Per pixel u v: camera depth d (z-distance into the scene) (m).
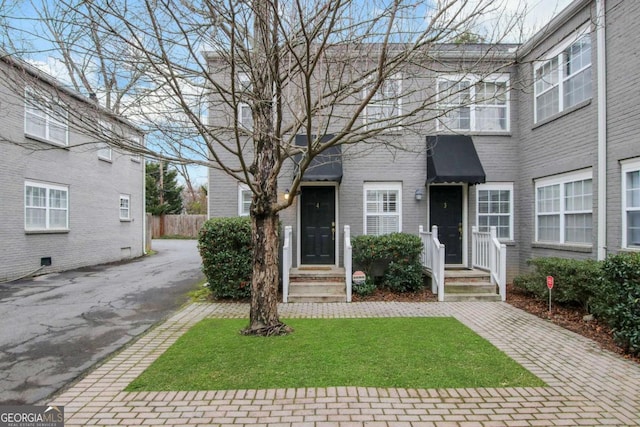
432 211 9.91
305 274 8.53
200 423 3.21
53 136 12.11
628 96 6.68
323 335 5.43
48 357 4.84
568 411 3.41
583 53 7.76
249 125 9.07
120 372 4.27
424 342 5.17
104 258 14.84
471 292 8.25
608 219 7.09
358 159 9.74
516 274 9.84
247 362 4.41
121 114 4.88
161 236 31.69
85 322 6.45
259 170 5.41
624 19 6.75
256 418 3.27
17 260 10.77
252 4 4.07
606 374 4.21
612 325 5.16
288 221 9.62
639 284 4.80
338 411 3.38
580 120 7.79
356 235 9.50
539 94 9.13
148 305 7.70
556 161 8.52
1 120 10.12
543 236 9.12
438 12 4.37
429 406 3.47
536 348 5.04
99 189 14.56
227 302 7.90
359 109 4.43
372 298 8.13
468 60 8.18
